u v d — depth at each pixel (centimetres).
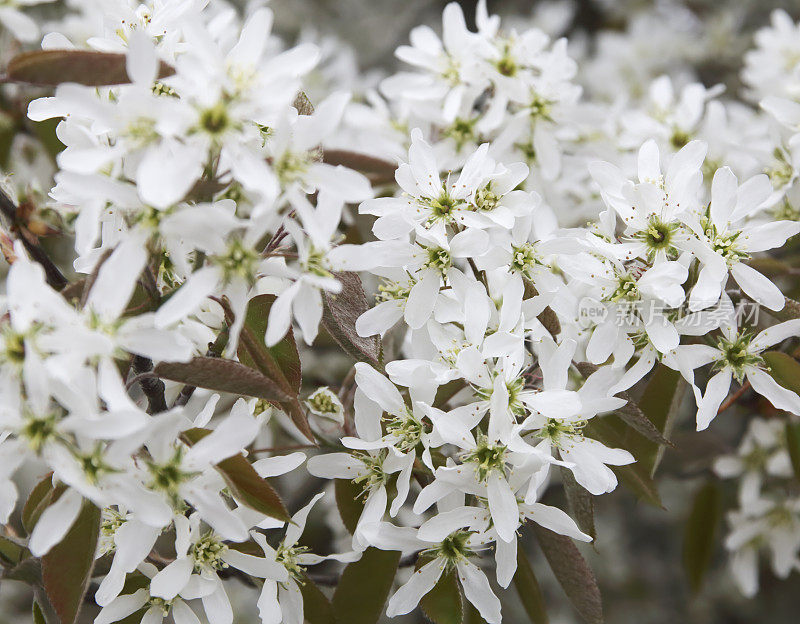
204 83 51
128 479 51
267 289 56
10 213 57
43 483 56
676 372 58
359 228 62
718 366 57
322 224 52
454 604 56
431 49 64
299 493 69
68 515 51
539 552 94
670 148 67
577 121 64
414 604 56
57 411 51
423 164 56
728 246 56
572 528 55
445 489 54
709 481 68
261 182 51
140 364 54
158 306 53
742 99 88
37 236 58
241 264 52
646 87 83
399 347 61
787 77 71
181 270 53
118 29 56
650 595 98
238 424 52
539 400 54
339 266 53
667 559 99
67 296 53
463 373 54
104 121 51
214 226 51
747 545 70
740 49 91
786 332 56
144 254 51
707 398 56
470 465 54
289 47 95
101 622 55
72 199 54
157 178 50
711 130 67
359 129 67
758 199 57
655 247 56
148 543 53
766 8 93
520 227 57
